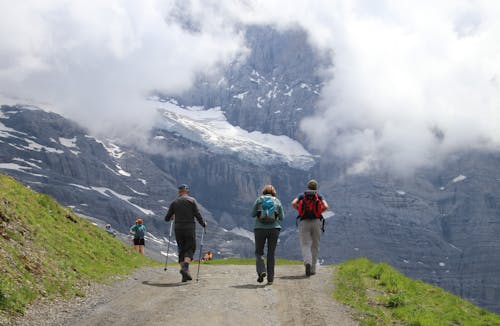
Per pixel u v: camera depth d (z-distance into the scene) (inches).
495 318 722.2
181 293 711.1
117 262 975.6
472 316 716.7
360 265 1039.0
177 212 831.1
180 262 828.0
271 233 807.7
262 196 821.9
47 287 625.9
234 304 641.0
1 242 652.1
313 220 897.5
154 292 717.9
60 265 725.3
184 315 576.4
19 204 873.5
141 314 577.3
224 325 542.0
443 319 658.2
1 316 496.7
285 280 845.8
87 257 876.6
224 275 919.0
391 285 829.2
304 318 590.6
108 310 591.8
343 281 840.3
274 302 664.4
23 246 694.5
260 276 788.6
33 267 651.5
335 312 627.2
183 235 828.0
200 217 837.8
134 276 863.7
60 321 530.0
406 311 657.0
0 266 589.9
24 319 512.4
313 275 909.2
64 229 955.3
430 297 801.6
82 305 609.6
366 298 728.3
